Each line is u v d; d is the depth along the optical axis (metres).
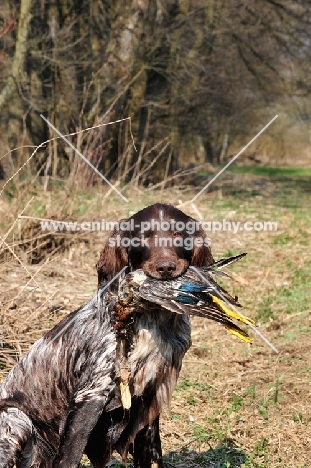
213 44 27.69
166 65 25.72
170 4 25.17
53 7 22.61
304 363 8.54
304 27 28.38
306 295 11.52
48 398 5.45
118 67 24.06
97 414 5.13
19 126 23.17
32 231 11.73
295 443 6.77
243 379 8.25
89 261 12.22
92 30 25.03
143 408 5.31
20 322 8.41
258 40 29.09
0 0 21.98
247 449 6.70
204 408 7.55
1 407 5.43
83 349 5.33
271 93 31.27
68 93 23.45
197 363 8.79
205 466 6.37
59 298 10.20
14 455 5.23
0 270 9.22
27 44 21.67
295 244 15.59
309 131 48.50
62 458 5.04
